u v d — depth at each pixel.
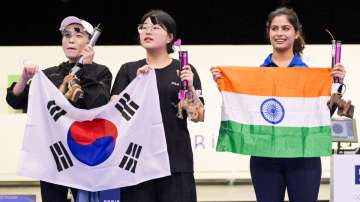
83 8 12.84
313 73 7.35
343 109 7.12
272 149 7.21
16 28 13.01
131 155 6.94
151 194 6.98
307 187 7.11
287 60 7.46
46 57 10.66
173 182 6.91
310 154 7.17
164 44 7.11
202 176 9.84
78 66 7.11
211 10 12.87
